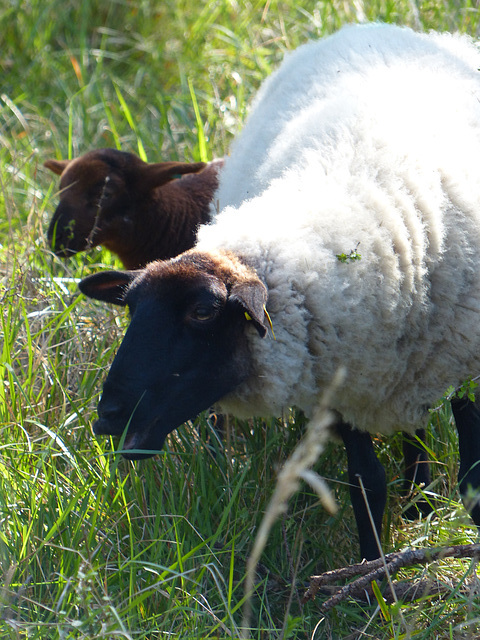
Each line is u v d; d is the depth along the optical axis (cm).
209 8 1669
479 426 748
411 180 718
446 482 859
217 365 660
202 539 709
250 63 1558
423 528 784
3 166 1378
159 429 660
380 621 706
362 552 775
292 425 848
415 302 701
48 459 806
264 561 774
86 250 1125
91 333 992
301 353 679
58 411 886
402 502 866
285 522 774
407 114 774
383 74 854
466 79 859
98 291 759
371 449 783
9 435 822
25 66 1703
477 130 789
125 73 1691
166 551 737
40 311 942
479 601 684
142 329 646
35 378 900
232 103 1452
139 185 1181
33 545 701
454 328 720
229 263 664
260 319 616
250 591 500
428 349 720
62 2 1742
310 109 870
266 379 679
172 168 1167
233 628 616
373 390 723
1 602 616
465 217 724
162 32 1723
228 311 649
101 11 1753
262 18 1598
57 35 1739
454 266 712
